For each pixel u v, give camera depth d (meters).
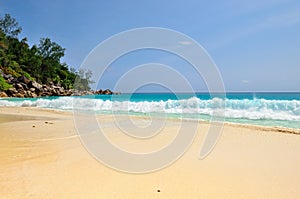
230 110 16.80
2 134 8.90
